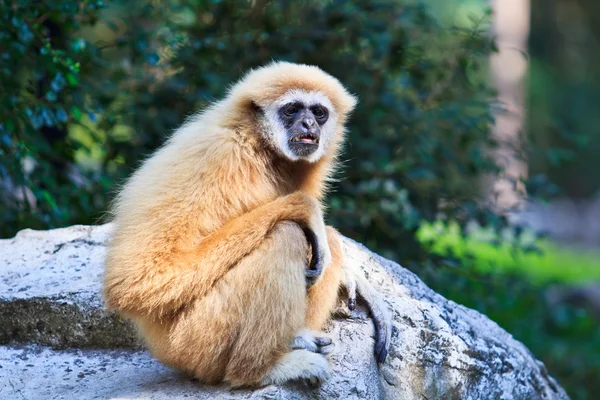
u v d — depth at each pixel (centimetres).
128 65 1441
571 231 4156
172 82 1401
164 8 1450
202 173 802
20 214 1306
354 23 1443
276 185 894
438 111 1453
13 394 846
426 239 1602
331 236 889
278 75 915
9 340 961
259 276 772
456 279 1473
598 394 1744
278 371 792
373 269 1016
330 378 829
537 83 4769
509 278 1579
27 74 1451
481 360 988
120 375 881
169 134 1394
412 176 1422
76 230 1080
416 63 1524
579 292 2448
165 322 802
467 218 1503
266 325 777
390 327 916
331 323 910
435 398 948
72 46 1270
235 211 820
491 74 3456
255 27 1481
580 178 4903
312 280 819
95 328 951
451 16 3744
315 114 936
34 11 1259
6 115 1230
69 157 1393
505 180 1717
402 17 1484
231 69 1419
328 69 1470
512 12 3522
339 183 1448
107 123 1414
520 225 1552
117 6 1500
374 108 1437
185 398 787
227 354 790
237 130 856
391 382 916
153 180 802
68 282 986
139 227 781
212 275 770
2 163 1231
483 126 1520
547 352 1728
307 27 1466
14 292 963
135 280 770
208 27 1469
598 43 5353
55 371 899
